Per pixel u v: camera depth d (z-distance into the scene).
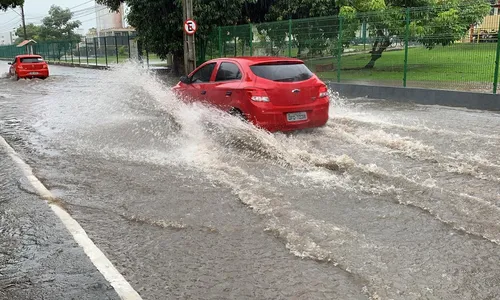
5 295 3.40
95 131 9.74
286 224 4.66
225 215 4.95
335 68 16.52
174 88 10.62
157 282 3.61
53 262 3.91
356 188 5.72
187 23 19.25
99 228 4.70
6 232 4.57
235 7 23.11
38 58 26.81
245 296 3.39
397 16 14.76
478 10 12.75
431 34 13.73
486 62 12.59
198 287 3.53
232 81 8.63
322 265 3.82
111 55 44.34
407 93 13.56
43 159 7.55
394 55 15.97
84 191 5.88
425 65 14.23
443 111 11.51
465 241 4.21
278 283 3.56
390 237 4.32
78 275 3.68
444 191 5.49
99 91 18.02
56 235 4.48
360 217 4.81
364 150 7.54
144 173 6.57
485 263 3.82
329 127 9.27
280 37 18.19
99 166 7.01
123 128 9.97
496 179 5.89
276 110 8.09
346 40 16.30
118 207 5.28
